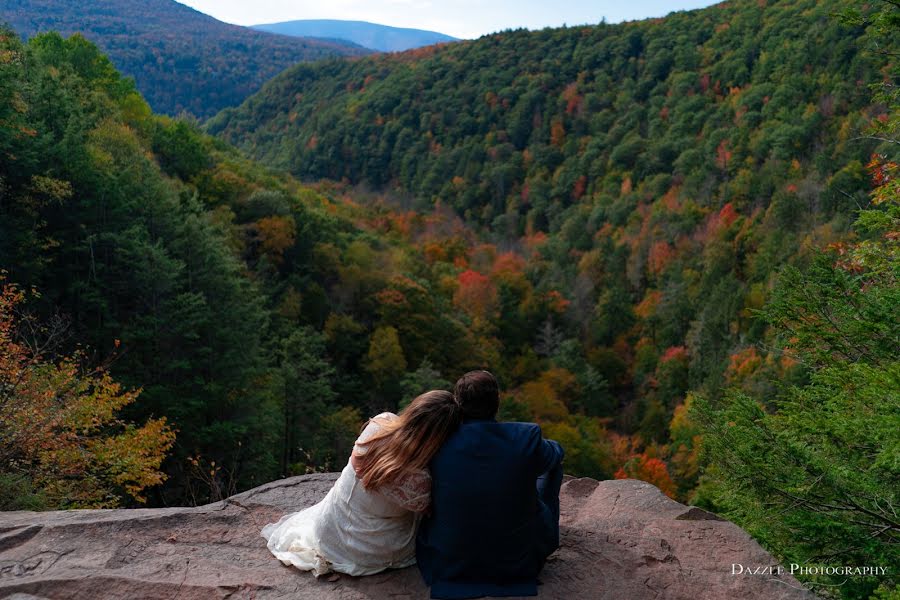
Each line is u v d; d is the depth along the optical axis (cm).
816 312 555
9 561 279
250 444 2355
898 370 382
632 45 15575
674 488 4012
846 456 457
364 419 3619
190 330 2364
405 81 16738
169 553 295
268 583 270
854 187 6369
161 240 2534
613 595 266
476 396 271
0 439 888
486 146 14688
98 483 1063
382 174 15738
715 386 4916
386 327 4678
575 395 5872
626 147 12456
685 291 7338
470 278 6862
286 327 3825
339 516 277
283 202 5112
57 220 2559
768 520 475
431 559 267
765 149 9244
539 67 16275
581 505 383
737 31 13438
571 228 10844
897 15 580
